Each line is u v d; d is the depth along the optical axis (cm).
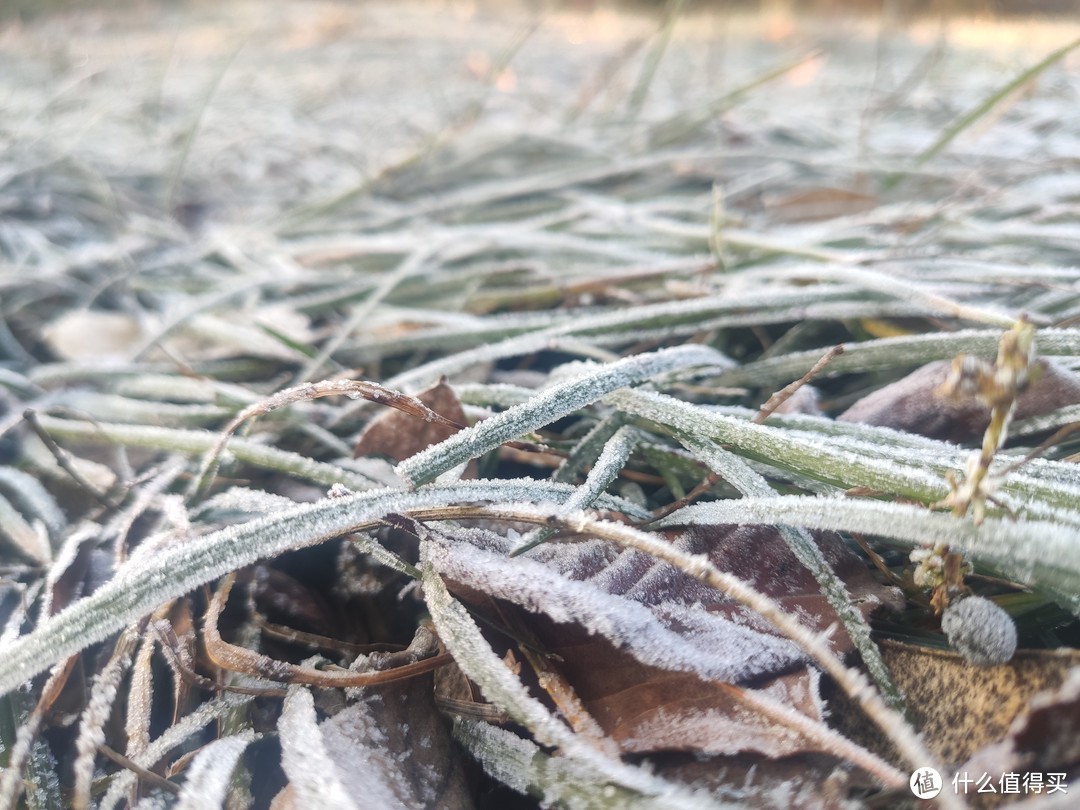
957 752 8
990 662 8
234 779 8
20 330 20
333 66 49
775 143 29
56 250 23
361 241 20
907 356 12
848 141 26
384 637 10
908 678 8
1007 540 7
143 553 10
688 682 8
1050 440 8
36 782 9
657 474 12
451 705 9
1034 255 17
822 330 15
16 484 13
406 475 9
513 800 8
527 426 10
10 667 8
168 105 39
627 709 8
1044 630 9
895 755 8
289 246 21
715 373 13
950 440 11
